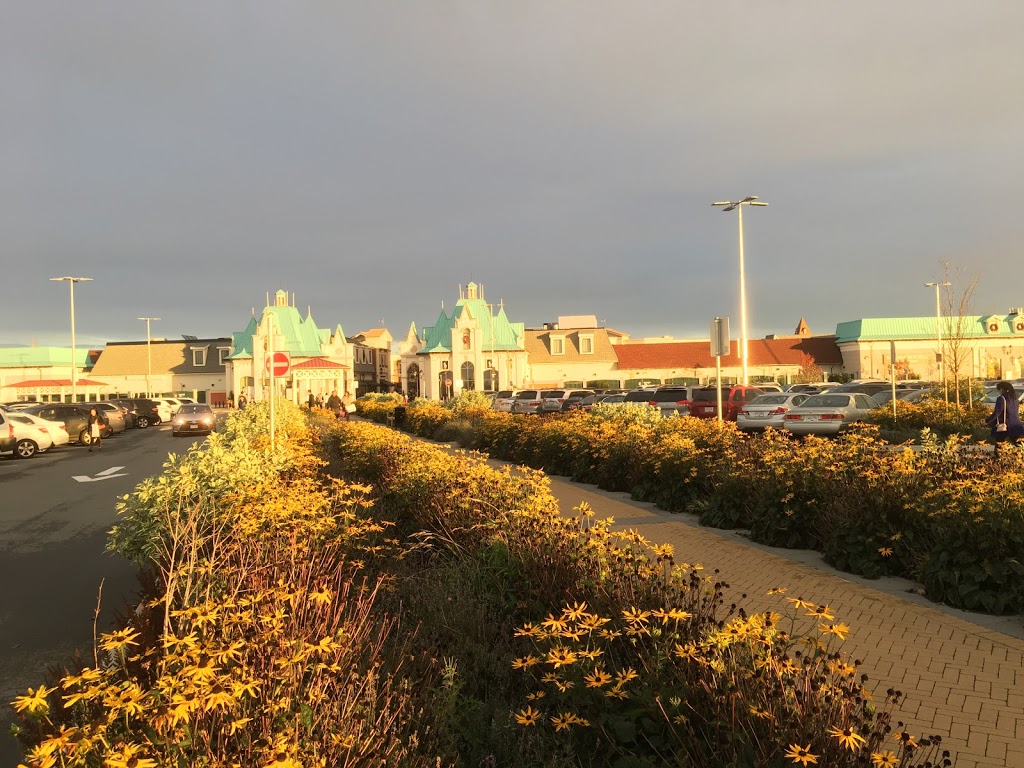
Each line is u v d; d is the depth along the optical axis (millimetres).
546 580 5062
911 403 25266
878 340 61094
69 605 7199
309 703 2961
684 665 3500
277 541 5301
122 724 2773
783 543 8297
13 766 4074
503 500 7312
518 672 4395
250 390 65188
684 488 10828
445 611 5113
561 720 3398
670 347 65438
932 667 4766
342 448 15773
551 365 64312
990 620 5711
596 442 13836
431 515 7645
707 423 14469
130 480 17422
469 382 61094
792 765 2871
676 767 3203
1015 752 3688
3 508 13250
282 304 67812
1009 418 13883
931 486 7145
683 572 4738
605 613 4270
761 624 3457
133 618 4684
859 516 7363
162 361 73812
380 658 3781
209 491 6922
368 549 6398
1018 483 6453
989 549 5996
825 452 8859
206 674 2666
